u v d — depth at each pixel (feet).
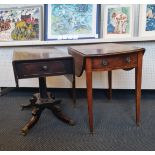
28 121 5.56
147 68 7.00
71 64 4.54
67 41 7.09
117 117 5.72
